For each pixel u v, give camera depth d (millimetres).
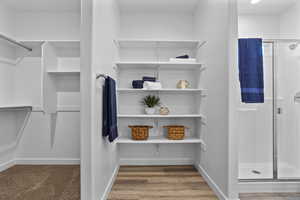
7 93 3168
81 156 1663
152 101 3172
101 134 1993
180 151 3410
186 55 3176
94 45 1735
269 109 3156
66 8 3314
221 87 2193
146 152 3396
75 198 2156
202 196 2217
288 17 3092
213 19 2461
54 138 3436
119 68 3367
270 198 2139
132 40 3027
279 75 3043
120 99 3377
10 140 3227
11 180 2676
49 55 3127
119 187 2447
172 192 2311
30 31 3414
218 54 2295
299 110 2783
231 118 1993
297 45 2822
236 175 1980
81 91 1668
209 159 2559
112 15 2623
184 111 3408
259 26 3316
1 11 3066
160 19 3453
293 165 2891
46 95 3037
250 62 2244
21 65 3369
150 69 3402
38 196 2199
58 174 2916
